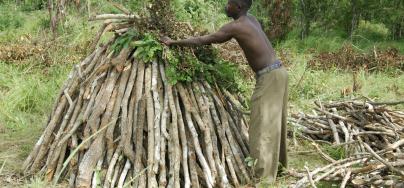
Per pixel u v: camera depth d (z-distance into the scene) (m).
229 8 5.01
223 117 5.18
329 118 6.58
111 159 4.81
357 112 6.56
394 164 4.83
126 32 5.21
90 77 5.18
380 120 6.42
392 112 6.57
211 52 5.38
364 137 6.20
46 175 4.92
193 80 5.16
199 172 4.88
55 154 4.96
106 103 4.98
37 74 8.67
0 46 10.24
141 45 5.04
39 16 13.58
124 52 5.12
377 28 15.29
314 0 13.83
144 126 4.95
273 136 5.01
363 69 10.37
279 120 5.03
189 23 5.71
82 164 4.72
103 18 5.34
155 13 5.19
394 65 10.78
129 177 4.78
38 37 11.04
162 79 5.08
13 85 8.09
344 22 14.11
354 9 13.84
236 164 5.09
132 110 4.98
